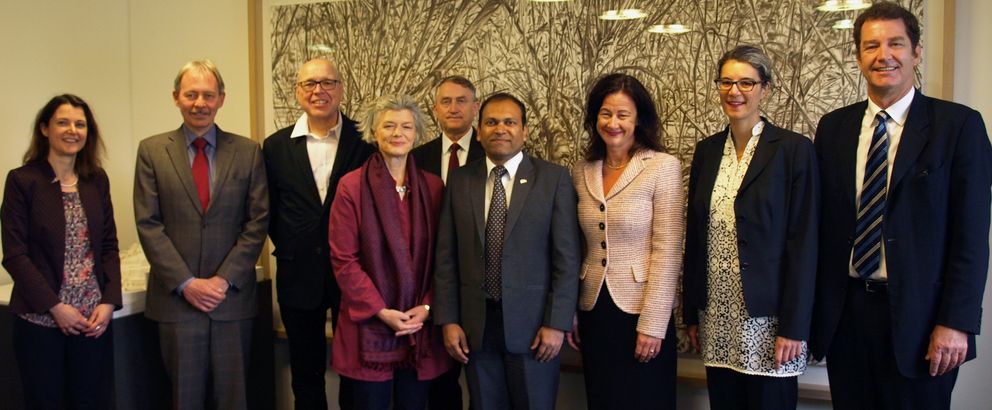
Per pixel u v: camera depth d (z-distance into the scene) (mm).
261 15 3203
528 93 2854
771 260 2025
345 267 2248
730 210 2105
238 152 2611
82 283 2461
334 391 3180
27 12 3041
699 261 2191
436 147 2783
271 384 3225
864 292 1985
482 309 2215
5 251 2387
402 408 2326
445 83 2705
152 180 2518
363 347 2230
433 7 2963
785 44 2561
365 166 2342
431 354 2314
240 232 2627
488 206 2271
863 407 2025
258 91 3213
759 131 2121
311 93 2660
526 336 2193
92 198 2514
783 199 2033
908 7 2430
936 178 1878
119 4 3406
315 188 2674
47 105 2457
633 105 2246
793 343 1986
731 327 2105
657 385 2230
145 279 2760
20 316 2402
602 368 2246
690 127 2668
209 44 3318
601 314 2240
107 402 2549
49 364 2414
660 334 2156
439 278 2291
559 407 2914
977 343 2453
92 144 2551
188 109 2506
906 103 1954
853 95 2498
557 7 2803
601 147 2363
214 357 2561
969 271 1837
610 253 2234
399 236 2268
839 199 2021
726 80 2104
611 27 2738
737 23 2604
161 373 2752
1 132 2971
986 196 1870
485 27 2898
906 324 1887
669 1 2668
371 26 3049
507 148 2225
